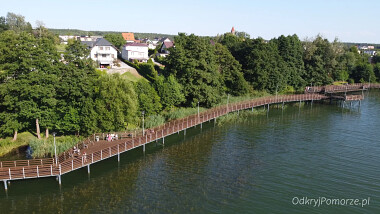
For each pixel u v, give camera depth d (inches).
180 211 1128.8
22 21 4864.7
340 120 2529.5
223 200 1213.7
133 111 1742.1
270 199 1230.3
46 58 1631.4
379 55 5674.2
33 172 1266.0
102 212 1117.1
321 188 1328.7
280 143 1918.1
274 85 3314.5
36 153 1526.8
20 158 1501.0
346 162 1612.9
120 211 1123.9
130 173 1443.2
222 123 2377.0
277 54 3390.7
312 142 1941.4
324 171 1498.5
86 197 1219.9
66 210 1128.8
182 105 2534.5
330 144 1905.8
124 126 1801.2
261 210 1151.6
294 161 1621.6
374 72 4672.7
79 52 1722.4
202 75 2390.5
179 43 2561.5
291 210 1158.3
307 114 2753.4
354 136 2078.0
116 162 1562.5
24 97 1593.3
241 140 1969.7
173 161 1599.4
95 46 3469.5
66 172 1291.8
